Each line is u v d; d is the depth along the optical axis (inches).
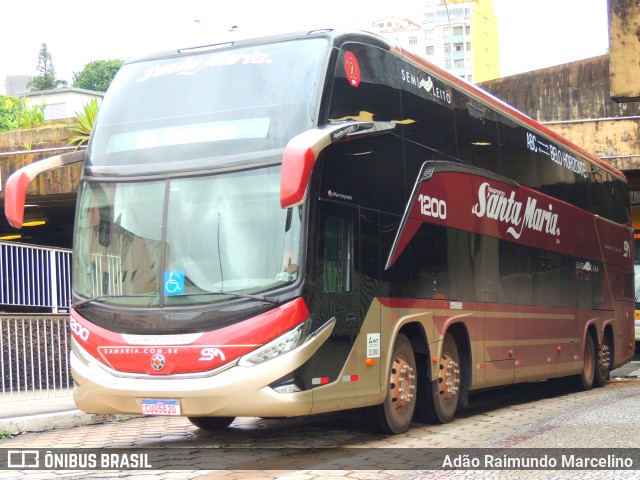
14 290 507.2
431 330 410.0
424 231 408.2
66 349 530.0
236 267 320.2
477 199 472.1
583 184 672.4
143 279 331.0
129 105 359.9
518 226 531.2
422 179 409.1
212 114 341.7
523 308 529.0
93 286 341.1
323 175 329.7
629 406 499.2
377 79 376.8
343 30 357.7
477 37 6205.7
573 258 634.2
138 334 325.1
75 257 350.3
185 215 331.3
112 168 350.9
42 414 429.4
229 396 308.8
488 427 419.5
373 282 359.9
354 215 349.1
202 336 315.0
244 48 355.3
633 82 490.3
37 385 499.8
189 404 313.0
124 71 373.7
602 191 724.7
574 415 453.1
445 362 431.8
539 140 583.2
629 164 935.7
